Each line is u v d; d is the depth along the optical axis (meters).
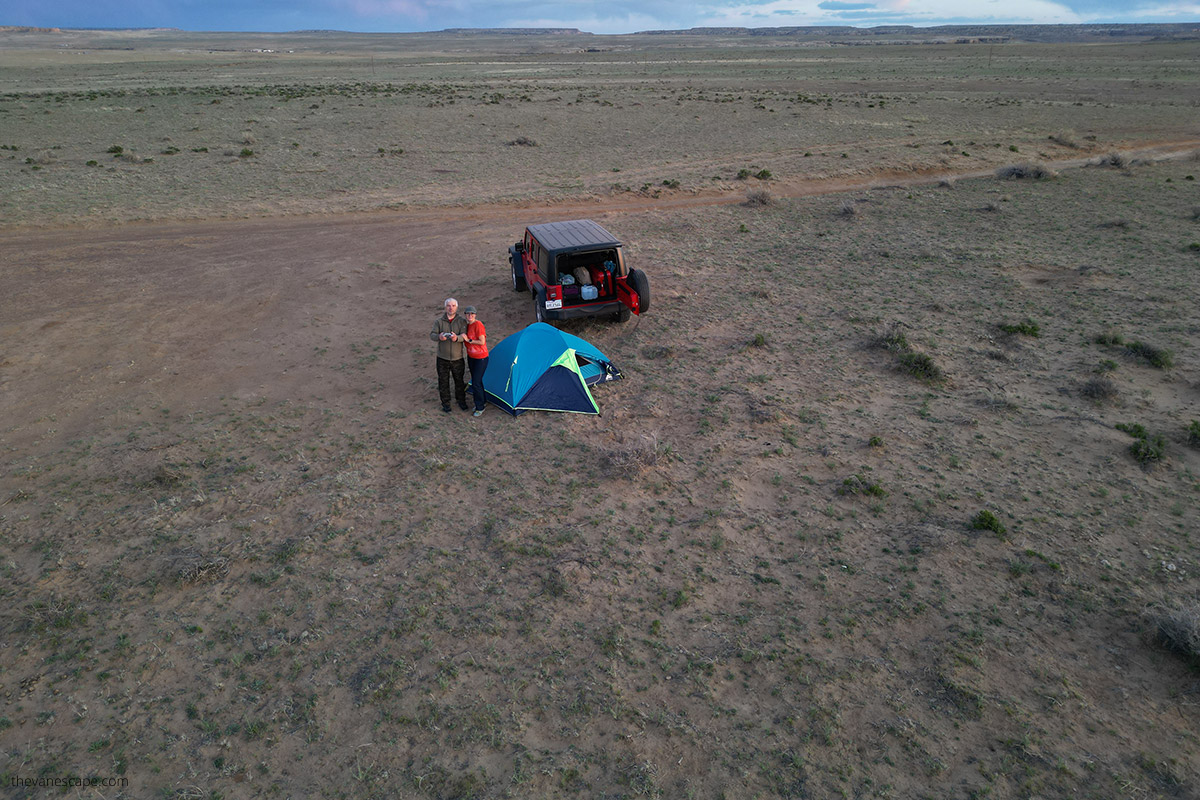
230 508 7.36
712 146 37.53
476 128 43.03
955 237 18.91
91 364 11.20
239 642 5.56
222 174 28.72
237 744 4.70
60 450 8.55
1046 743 4.66
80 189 25.09
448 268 16.94
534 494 7.62
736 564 6.49
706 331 12.50
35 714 4.90
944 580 6.19
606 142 38.94
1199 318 12.34
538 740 4.73
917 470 7.95
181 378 10.73
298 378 10.79
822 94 65.75
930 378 10.30
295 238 19.95
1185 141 38.22
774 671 5.29
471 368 9.31
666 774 4.49
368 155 33.75
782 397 9.84
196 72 108.00
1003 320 12.62
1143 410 9.24
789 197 26.39
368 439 8.88
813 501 7.43
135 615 5.82
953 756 4.59
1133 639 5.52
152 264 17.08
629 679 5.23
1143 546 6.56
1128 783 4.36
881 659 5.38
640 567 6.44
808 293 14.55
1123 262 15.95
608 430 9.06
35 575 6.29
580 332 12.42
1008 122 45.53
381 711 4.94
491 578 6.29
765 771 4.50
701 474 8.00
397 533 6.96
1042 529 6.84
